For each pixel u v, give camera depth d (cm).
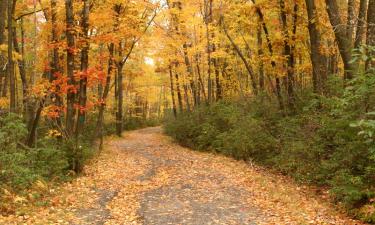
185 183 1380
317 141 1312
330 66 2194
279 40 1838
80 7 1783
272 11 1866
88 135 2347
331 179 1168
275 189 1231
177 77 3094
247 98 2302
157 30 2669
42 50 1800
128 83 4228
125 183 1405
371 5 1277
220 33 2517
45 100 1706
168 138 3350
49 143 1566
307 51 1948
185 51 2716
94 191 1263
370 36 1277
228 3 2320
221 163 1789
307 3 1573
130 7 2083
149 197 1189
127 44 2306
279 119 1823
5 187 1051
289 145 1467
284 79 2072
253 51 2398
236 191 1231
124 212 1024
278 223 888
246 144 1762
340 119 1082
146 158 2091
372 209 866
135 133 4181
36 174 1199
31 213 971
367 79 934
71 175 1462
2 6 1486
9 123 1157
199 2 2700
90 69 1567
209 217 961
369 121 799
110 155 2170
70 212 1013
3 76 1894
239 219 938
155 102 6200
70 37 1557
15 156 1098
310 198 1116
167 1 2512
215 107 2562
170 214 996
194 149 2497
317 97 1538
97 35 1738
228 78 2908
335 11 1359
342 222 880
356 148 1027
